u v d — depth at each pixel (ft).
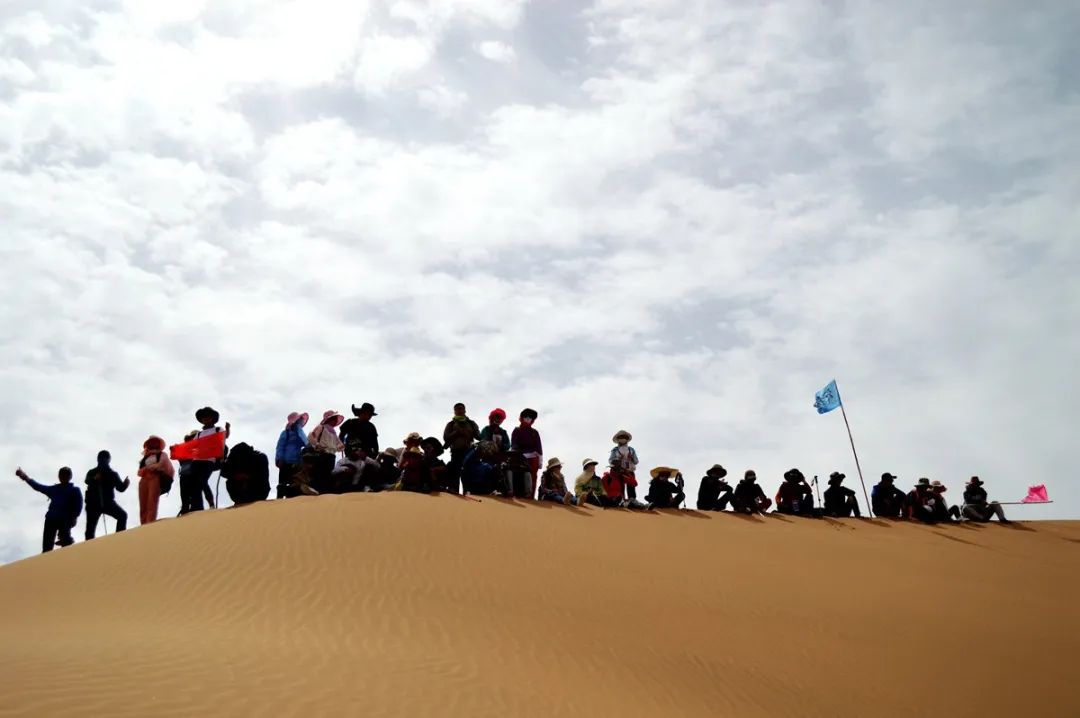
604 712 46.37
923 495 119.85
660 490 104.78
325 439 86.28
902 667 65.46
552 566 71.87
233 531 71.26
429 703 42.27
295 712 38.65
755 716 51.78
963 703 61.41
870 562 92.73
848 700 57.98
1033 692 65.57
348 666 45.47
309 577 62.34
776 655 62.80
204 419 84.94
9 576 66.28
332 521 74.18
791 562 87.61
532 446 96.53
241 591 59.16
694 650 60.18
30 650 43.32
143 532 73.72
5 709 34.94
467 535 75.05
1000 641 75.15
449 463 91.86
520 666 50.60
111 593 59.62
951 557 100.17
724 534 94.38
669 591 71.72
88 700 36.83
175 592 59.21
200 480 82.33
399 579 63.52
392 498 81.61
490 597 62.59
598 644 57.21
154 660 42.68
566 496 95.45
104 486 84.43
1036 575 97.76
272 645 47.78
